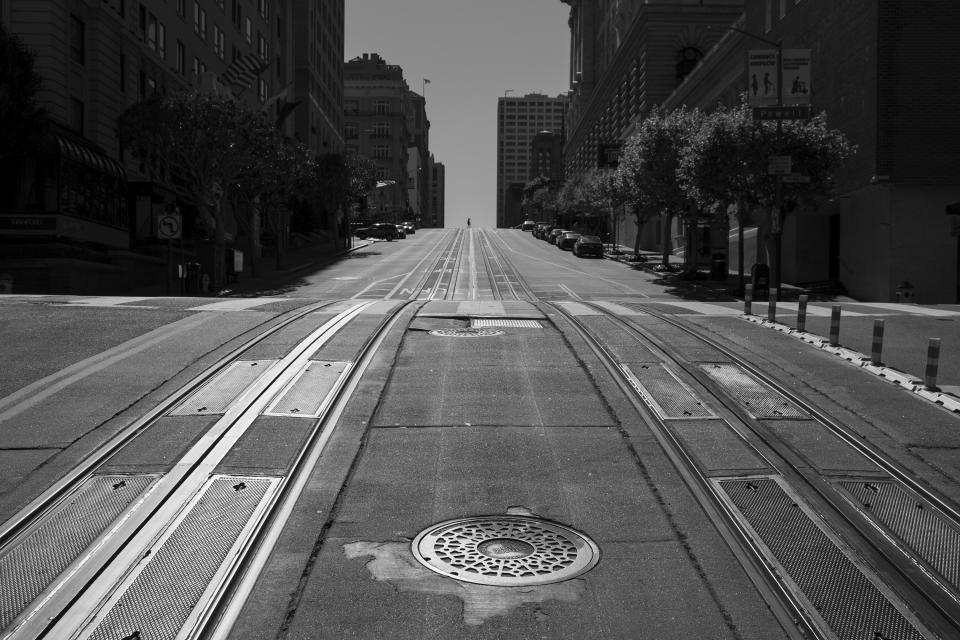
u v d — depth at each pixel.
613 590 6.38
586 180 81.69
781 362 13.84
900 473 8.75
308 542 7.14
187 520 7.45
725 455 9.20
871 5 34.03
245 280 44.41
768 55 31.50
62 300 21.14
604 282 44.38
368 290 39.50
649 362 13.46
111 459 8.96
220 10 59.91
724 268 45.59
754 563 6.77
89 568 6.56
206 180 38.78
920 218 33.56
